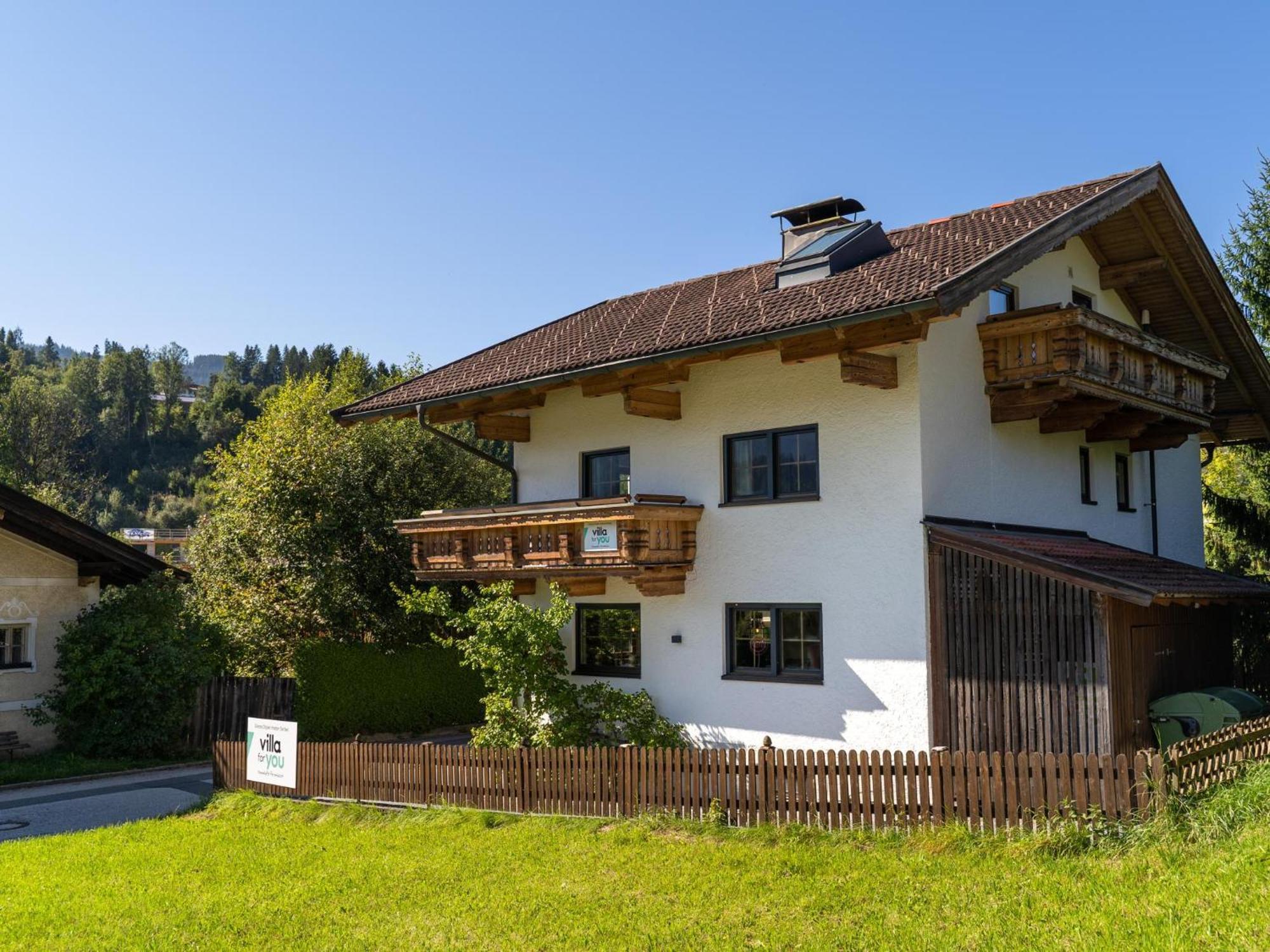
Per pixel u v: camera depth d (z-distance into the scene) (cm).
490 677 1436
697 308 1573
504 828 1227
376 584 2227
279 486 2200
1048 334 1327
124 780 1734
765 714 1416
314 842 1223
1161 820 876
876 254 1534
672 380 1462
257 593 2234
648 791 1192
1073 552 1363
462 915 916
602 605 1623
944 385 1342
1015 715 1205
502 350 1839
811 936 792
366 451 2294
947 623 1264
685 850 1056
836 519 1366
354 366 3631
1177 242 1644
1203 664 1433
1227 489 2433
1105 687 1142
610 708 1402
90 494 7012
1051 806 951
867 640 1328
